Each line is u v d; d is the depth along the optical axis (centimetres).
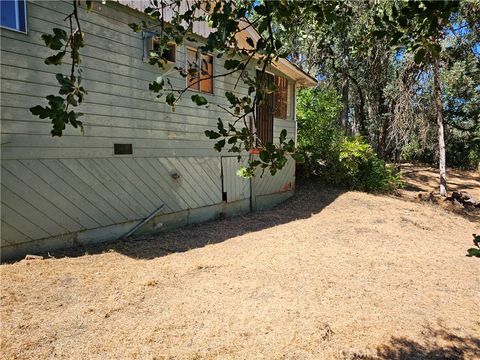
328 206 968
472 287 438
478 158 1978
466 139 2022
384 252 570
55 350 256
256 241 599
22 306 310
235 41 173
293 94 1095
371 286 416
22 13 417
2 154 406
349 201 1023
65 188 474
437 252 598
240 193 860
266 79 175
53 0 450
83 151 497
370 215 867
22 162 425
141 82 585
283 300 361
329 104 1250
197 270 440
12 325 279
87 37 494
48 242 456
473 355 282
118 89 546
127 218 571
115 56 537
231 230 682
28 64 426
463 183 1636
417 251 594
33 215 438
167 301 347
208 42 159
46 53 443
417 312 356
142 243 548
